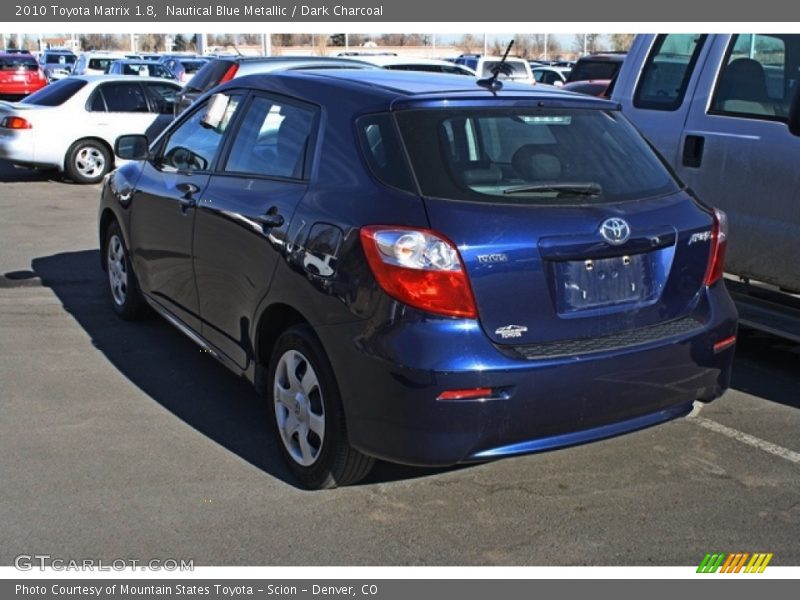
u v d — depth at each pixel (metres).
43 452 4.30
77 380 5.23
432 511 3.85
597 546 3.61
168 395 5.04
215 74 11.96
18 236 9.30
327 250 3.66
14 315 6.46
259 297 4.13
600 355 3.54
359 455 3.77
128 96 13.82
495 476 4.17
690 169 5.70
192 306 4.97
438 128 3.70
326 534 3.66
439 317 3.36
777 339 6.04
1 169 15.30
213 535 3.64
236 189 4.46
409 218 3.43
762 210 5.29
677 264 3.85
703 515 3.85
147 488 3.98
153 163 5.61
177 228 5.00
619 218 3.66
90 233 9.55
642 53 6.26
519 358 3.41
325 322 3.64
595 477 4.18
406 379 3.35
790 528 3.76
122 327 6.21
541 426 3.49
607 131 4.10
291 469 4.08
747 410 4.98
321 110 4.09
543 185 3.66
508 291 3.44
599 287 3.63
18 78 31.41
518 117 3.89
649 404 3.74
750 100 5.45
